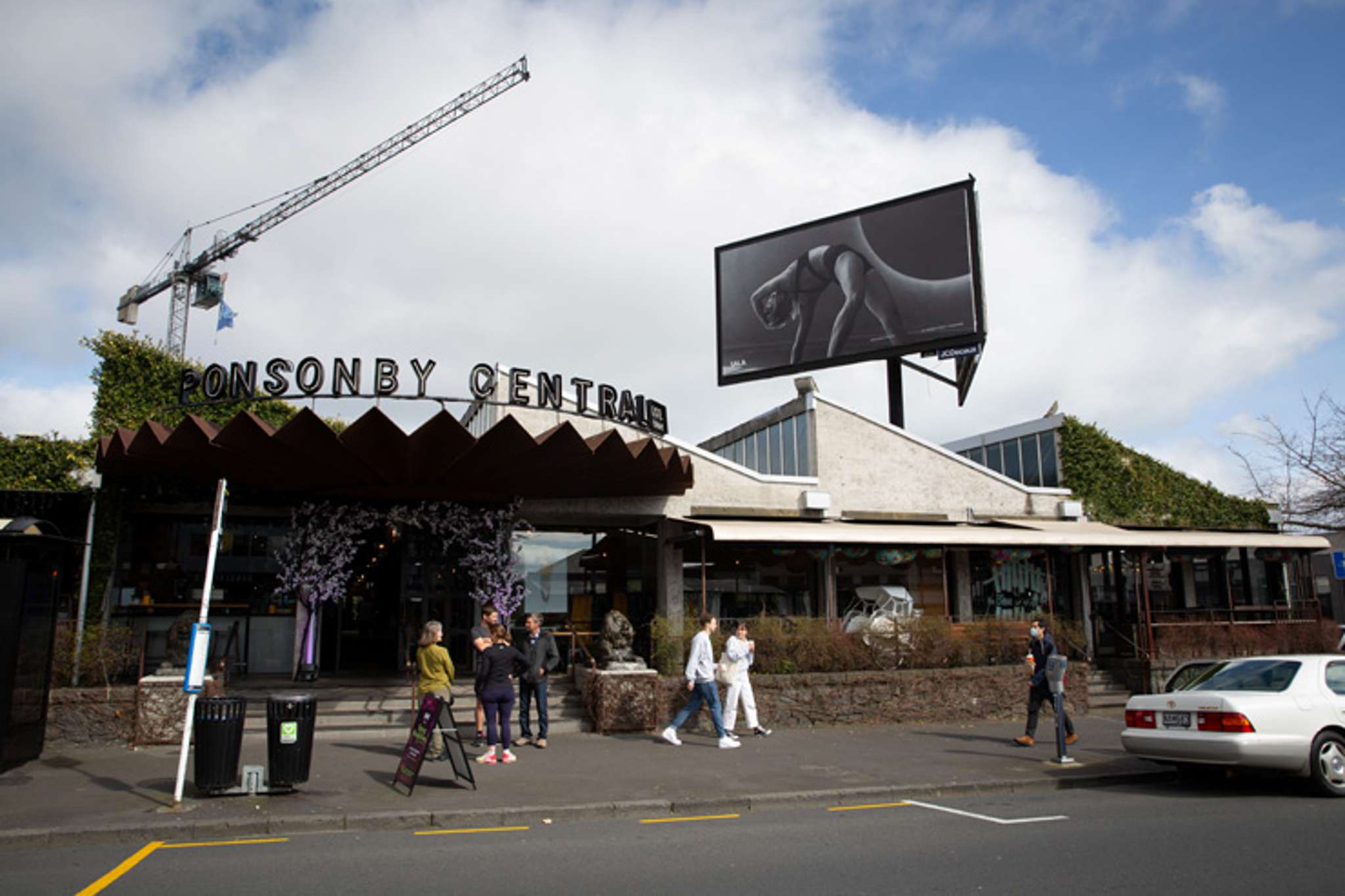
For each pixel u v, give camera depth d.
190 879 6.27
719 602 17.84
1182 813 8.44
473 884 6.16
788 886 6.10
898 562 19.28
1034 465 24.91
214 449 12.57
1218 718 9.16
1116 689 19.09
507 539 15.91
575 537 18.23
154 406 16.53
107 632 13.25
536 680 12.47
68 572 15.16
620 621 14.42
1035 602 20.58
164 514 16.09
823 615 18.53
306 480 14.16
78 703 12.07
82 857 6.95
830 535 16.12
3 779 9.66
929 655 16.11
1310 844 7.13
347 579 16.02
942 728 14.76
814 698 14.96
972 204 23.52
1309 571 25.03
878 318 24.17
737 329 25.97
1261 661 10.08
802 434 19.81
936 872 6.45
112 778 9.70
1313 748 9.09
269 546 16.62
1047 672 11.38
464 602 16.53
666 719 14.23
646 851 7.14
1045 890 5.96
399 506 15.45
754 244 26.17
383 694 14.09
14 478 15.34
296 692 14.14
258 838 7.62
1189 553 20.94
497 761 11.03
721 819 8.49
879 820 8.35
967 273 23.23
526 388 14.05
